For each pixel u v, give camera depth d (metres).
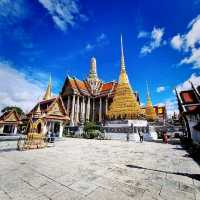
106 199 4.20
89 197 4.32
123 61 48.91
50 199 4.19
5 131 38.56
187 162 8.98
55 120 28.77
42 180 5.63
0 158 9.49
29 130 16.73
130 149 15.44
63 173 6.48
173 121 61.09
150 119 54.88
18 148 13.58
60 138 29.27
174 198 4.27
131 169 7.29
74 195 4.44
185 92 25.28
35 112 17.72
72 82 65.62
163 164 8.41
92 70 75.31
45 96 62.44
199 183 5.43
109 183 5.38
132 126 35.22
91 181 5.56
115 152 12.96
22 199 4.18
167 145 20.42
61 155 10.81
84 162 8.65
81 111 64.31
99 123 47.09
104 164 8.24
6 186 5.06
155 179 5.84
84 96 66.31
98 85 70.94
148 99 60.44
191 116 20.25
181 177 6.10
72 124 55.56
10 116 35.69
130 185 5.21
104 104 63.91
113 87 63.03
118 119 41.91
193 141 19.16
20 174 6.30
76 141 25.75
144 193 4.58
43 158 9.60
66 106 64.62
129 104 41.38
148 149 15.50
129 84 45.78
